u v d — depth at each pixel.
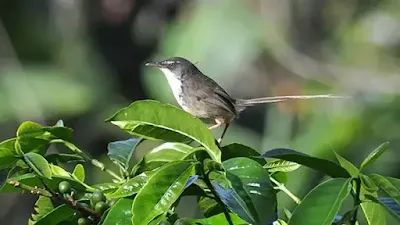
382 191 4.28
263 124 16.38
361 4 17.84
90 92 17.05
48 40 17.38
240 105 9.12
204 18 15.67
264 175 4.16
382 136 12.75
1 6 17.03
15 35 17.06
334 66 16.64
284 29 16.78
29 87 16.25
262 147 14.98
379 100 14.02
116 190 4.51
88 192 4.71
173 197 4.20
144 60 18.59
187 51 15.59
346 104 14.63
